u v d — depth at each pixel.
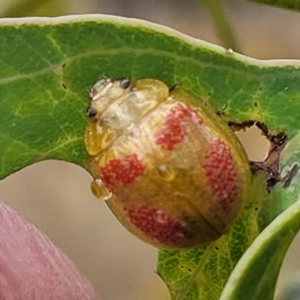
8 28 0.05
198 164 0.06
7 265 0.06
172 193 0.06
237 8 0.12
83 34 0.05
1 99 0.05
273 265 0.05
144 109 0.06
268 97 0.06
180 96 0.06
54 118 0.05
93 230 0.13
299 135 0.06
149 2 0.12
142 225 0.06
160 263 0.06
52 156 0.05
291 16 0.12
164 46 0.05
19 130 0.05
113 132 0.06
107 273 0.13
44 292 0.06
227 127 0.06
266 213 0.06
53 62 0.05
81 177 0.13
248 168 0.06
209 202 0.06
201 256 0.06
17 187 0.13
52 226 0.13
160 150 0.06
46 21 0.05
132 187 0.06
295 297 0.07
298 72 0.05
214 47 0.05
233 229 0.06
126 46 0.05
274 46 0.12
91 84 0.05
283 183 0.06
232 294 0.05
